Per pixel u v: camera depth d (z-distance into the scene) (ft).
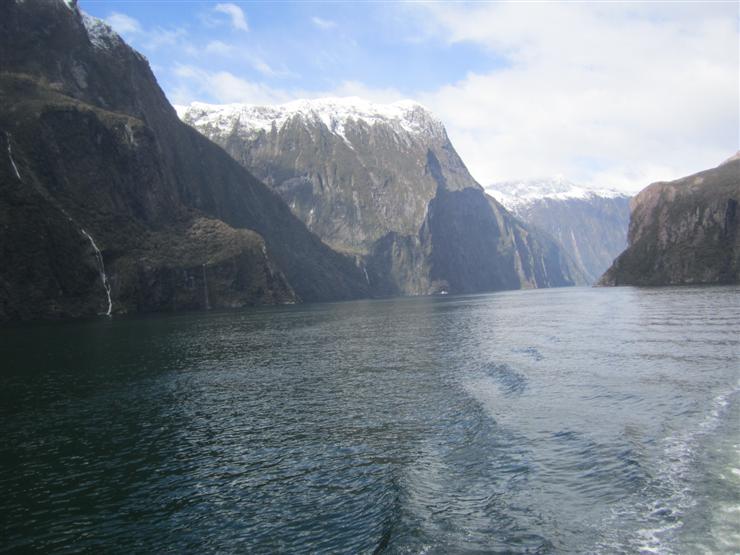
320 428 88.63
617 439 71.61
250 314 420.36
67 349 195.42
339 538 51.72
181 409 104.99
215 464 73.97
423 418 90.74
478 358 152.25
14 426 95.09
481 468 65.05
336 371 142.31
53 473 72.59
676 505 51.75
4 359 172.35
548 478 60.39
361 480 65.21
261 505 60.29
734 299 342.44
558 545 46.44
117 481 69.31
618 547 45.44
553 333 207.51
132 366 155.94
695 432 72.49
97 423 96.17
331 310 475.72
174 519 58.23
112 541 54.24
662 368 120.78
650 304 343.26
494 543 47.47
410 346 188.14
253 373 142.72
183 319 361.10
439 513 53.83
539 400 96.43
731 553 43.37
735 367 117.70
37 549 53.26
